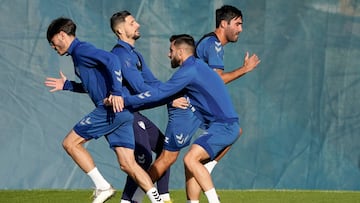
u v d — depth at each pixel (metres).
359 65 34.28
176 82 24.47
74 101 33.75
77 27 33.78
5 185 33.47
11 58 33.66
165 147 26.61
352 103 34.28
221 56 27.06
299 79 34.19
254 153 34.00
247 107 34.03
